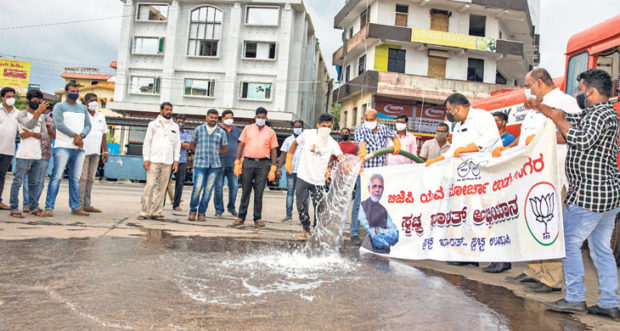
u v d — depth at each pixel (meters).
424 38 28.22
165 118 6.99
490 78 30.09
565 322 3.01
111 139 45.12
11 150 6.25
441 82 28.34
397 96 28.69
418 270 4.50
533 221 3.75
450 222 4.70
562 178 4.43
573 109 3.58
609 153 3.29
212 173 7.36
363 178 5.54
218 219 7.79
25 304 2.59
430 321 2.80
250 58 31.17
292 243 5.65
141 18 32.16
